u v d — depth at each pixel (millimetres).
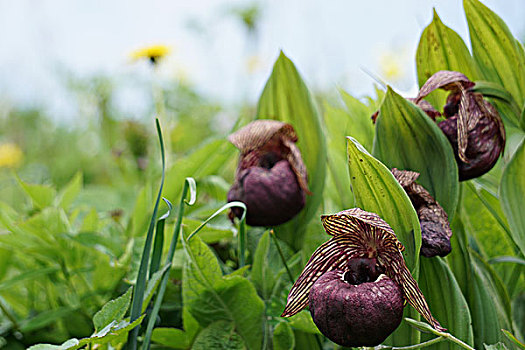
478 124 524
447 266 513
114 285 607
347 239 497
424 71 568
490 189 578
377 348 503
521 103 539
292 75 600
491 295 549
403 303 482
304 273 494
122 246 618
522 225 532
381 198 493
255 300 540
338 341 478
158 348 569
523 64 538
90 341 493
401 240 494
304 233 595
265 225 576
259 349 544
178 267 583
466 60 556
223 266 591
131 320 512
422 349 515
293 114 602
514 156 529
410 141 516
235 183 580
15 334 618
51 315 594
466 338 507
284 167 576
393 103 514
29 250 616
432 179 514
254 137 576
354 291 476
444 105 544
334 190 630
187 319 549
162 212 637
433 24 557
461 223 534
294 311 490
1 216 624
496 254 585
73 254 623
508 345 527
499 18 540
